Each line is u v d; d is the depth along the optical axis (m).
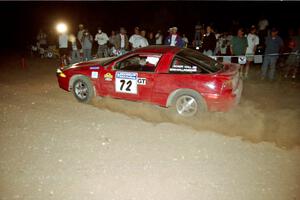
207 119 5.98
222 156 4.52
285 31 17.72
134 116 6.10
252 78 9.61
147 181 3.89
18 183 3.80
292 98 7.57
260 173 4.11
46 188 3.72
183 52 6.23
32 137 5.01
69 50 11.77
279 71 10.49
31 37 19.69
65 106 6.58
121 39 11.06
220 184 3.86
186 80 5.87
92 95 6.80
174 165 4.25
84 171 4.07
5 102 6.72
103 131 5.29
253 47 9.71
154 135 5.19
